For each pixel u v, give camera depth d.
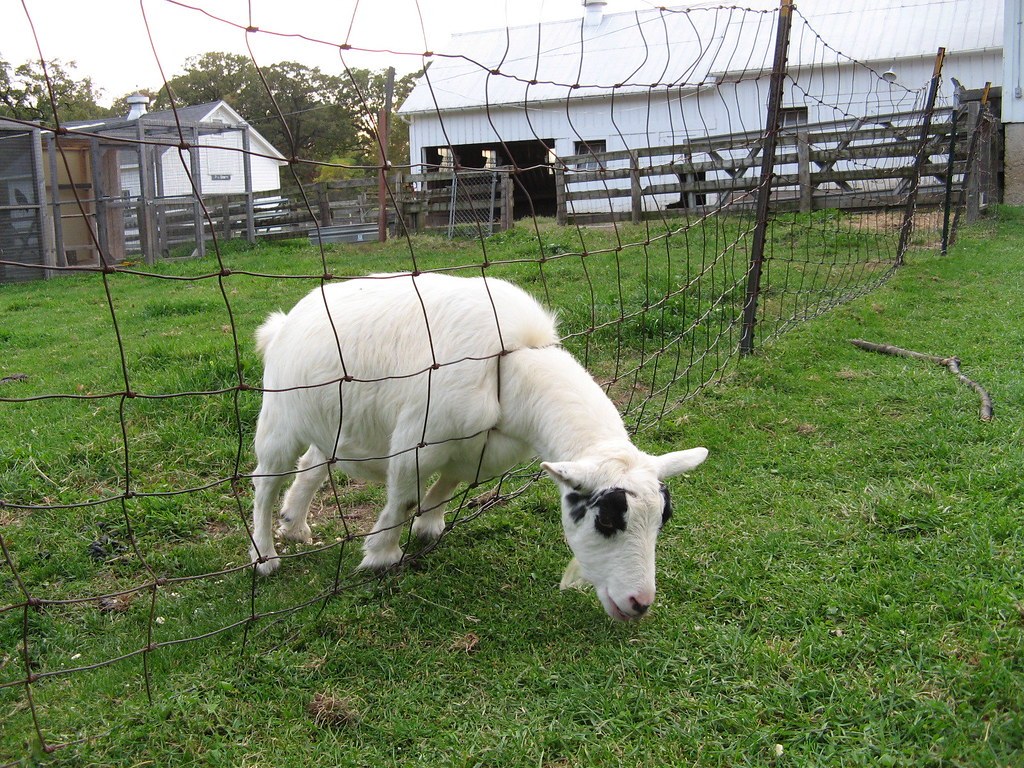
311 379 3.73
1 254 15.73
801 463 4.80
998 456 4.63
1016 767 2.53
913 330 7.43
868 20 20.89
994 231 13.19
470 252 13.49
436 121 23.48
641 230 13.74
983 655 2.97
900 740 2.69
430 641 3.39
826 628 3.27
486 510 4.47
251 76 31.31
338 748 2.79
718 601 3.54
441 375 3.49
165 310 10.02
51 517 4.48
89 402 6.13
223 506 4.73
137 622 3.62
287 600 3.71
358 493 4.95
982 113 13.27
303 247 17.19
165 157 20.47
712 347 7.12
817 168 17.59
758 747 2.72
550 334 3.82
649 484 3.11
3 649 3.42
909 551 3.75
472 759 2.72
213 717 2.94
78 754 2.78
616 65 21.84
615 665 3.15
